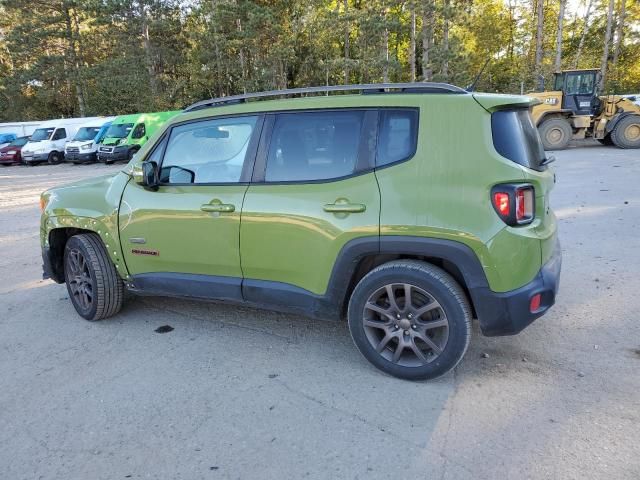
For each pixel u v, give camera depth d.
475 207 2.77
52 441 2.65
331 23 32.56
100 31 39.53
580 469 2.29
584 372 3.12
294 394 3.01
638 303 4.12
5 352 3.74
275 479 2.31
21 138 28.52
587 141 19.09
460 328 2.88
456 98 2.91
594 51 39.94
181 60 40.44
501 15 43.28
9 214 10.47
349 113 3.14
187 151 3.70
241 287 3.51
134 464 2.45
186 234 3.60
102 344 3.81
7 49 44.47
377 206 2.96
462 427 2.63
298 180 3.24
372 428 2.65
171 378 3.26
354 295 3.14
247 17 32.59
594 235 6.17
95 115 41.56
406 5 28.89
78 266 4.21
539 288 2.85
